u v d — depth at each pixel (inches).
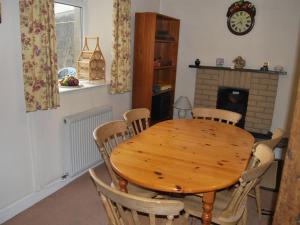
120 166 64.6
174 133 91.4
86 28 132.4
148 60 144.3
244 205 70.8
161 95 168.1
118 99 141.3
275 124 167.8
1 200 87.5
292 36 156.4
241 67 166.4
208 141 84.5
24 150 92.5
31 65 85.7
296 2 152.1
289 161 26.8
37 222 88.1
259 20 161.5
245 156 73.5
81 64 125.5
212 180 59.3
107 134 82.8
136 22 143.2
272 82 161.8
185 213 66.5
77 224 87.9
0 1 76.7
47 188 103.4
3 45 80.4
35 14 84.2
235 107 177.2
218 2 169.0
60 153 107.8
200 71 179.2
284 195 27.8
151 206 44.4
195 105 185.3
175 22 175.3
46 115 98.7
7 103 84.3
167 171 62.8
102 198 52.6
